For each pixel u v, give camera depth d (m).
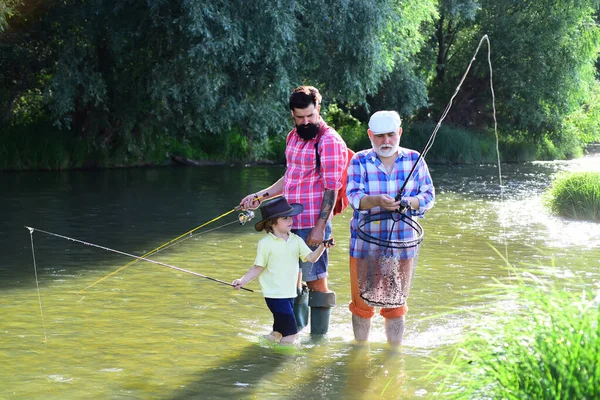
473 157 26.52
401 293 4.98
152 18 17.45
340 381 4.45
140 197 14.27
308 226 5.30
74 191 15.12
